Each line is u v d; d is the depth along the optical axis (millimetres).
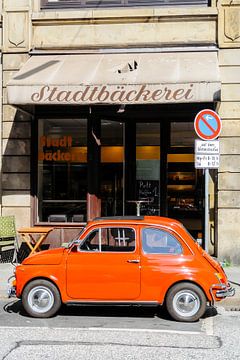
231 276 10773
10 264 12172
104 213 13219
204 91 10445
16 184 12766
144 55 12391
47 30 12836
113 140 13328
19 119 12781
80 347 6219
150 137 13516
